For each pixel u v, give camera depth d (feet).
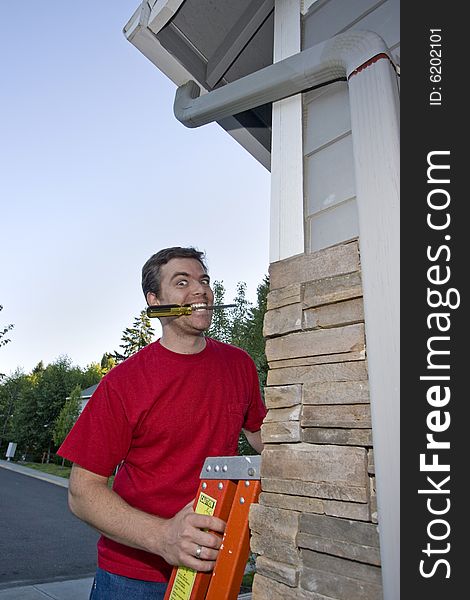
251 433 5.52
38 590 16.74
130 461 4.57
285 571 2.50
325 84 3.53
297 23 3.96
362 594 2.16
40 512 34.71
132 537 3.56
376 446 2.21
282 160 3.68
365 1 3.49
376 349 2.35
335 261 2.85
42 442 102.47
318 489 2.47
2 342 81.15
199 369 4.61
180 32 4.48
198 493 3.38
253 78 3.78
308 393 2.74
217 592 2.85
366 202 2.60
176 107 4.69
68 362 124.16
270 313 3.18
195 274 4.68
